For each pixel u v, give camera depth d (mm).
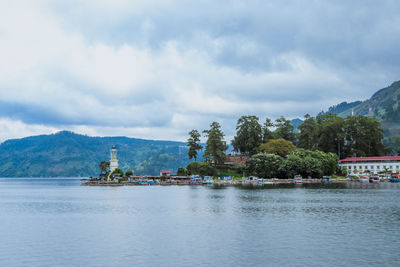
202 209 92250
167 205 103562
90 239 57094
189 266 42531
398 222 69812
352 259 44625
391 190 154500
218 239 55781
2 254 48812
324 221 71375
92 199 130250
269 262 43625
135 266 42875
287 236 57375
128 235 59688
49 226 69750
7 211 95688
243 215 80375
